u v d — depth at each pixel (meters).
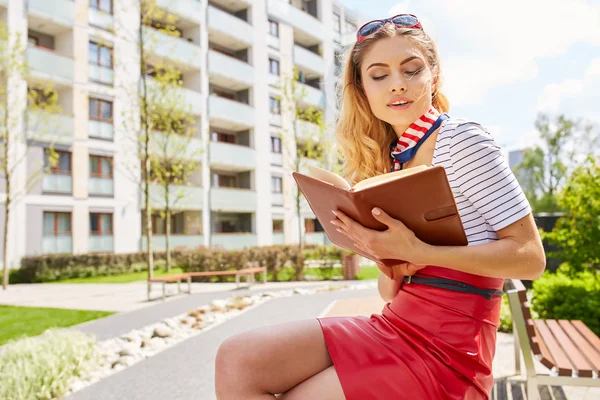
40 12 20.50
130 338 6.09
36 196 19.92
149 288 10.69
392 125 1.75
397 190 1.21
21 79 18.50
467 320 1.38
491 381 1.44
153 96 18.27
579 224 7.12
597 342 3.38
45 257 18.73
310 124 23.66
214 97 27.33
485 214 1.38
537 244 1.33
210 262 15.55
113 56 21.59
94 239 21.88
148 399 3.78
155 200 22.61
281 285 13.38
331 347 1.38
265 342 1.36
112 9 23.16
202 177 26.22
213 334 6.31
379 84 1.61
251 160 29.39
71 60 21.31
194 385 4.10
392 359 1.33
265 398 1.33
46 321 7.89
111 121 22.77
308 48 36.03
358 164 1.90
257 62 30.41
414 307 1.43
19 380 3.75
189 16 26.16
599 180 6.93
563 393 3.77
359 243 1.41
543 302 6.66
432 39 1.75
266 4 31.25
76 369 4.44
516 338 4.28
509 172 1.38
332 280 14.91
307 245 27.47
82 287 14.92
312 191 1.43
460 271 1.41
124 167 23.17
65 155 21.16
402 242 1.30
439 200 1.21
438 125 1.55
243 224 30.22
